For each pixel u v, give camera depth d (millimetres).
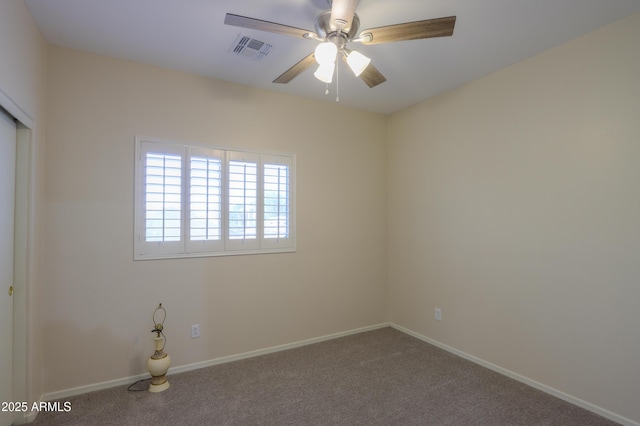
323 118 3480
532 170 2496
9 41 1683
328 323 3480
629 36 2002
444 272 3219
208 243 2850
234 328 2963
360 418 2090
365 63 1826
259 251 3090
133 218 2564
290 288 3256
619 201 2043
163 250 2666
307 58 2010
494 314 2758
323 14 1860
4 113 1835
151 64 2641
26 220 2023
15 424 1984
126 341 2529
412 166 3600
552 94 2379
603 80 2111
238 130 3002
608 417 2070
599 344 2125
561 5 1897
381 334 3625
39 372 2221
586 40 2195
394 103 3545
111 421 2049
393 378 2611
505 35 2215
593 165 2158
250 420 2066
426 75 2850
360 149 3734
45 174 2299
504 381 2562
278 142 3205
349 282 3631
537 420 2066
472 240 2951
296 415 2119
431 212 3365
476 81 2930
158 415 2113
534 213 2480
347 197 3635
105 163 2480
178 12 1985
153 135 2643
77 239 2387
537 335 2455
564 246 2307
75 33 2203
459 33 2193
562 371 2307
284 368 2789
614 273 2061
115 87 2523
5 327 1878
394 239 3838
